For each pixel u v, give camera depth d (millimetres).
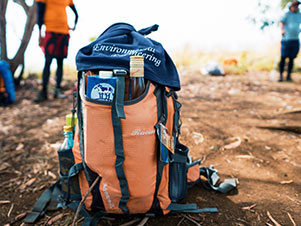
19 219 1777
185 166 1751
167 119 1576
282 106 3961
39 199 1909
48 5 3844
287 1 5699
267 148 2652
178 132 1786
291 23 5227
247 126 3199
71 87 5176
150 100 1439
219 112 3734
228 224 1665
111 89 1338
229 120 3404
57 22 3961
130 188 1486
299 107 3818
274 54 7773
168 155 1610
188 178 1936
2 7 4637
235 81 5652
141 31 1812
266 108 3896
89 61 1499
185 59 7750
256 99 4402
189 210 1738
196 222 1680
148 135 1433
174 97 1699
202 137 2902
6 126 3363
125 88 1407
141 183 1482
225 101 4301
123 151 1410
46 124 3414
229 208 1808
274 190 1983
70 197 1688
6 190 2111
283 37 5402
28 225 1715
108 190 1498
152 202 1596
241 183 2092
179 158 1707
